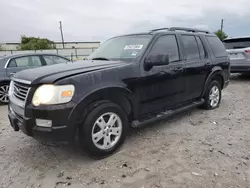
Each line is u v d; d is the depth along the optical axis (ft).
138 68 10.90
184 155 9.98
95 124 9.40
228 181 8.04
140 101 11.18
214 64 15.97
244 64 26.07
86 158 9.94
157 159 9.68
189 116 15.39
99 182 8.18
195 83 14.56
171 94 12.87
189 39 14.52
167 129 13.12
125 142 11.42
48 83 8.52
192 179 8.20
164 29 13.58
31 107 8.61
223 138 11.75
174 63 12.79
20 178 8.54
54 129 8.43
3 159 9.98
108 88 9.57
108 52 12.99
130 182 8.12
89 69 9.66
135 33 13.43
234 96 21.36
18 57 21.36
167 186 7.84
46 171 9.00
